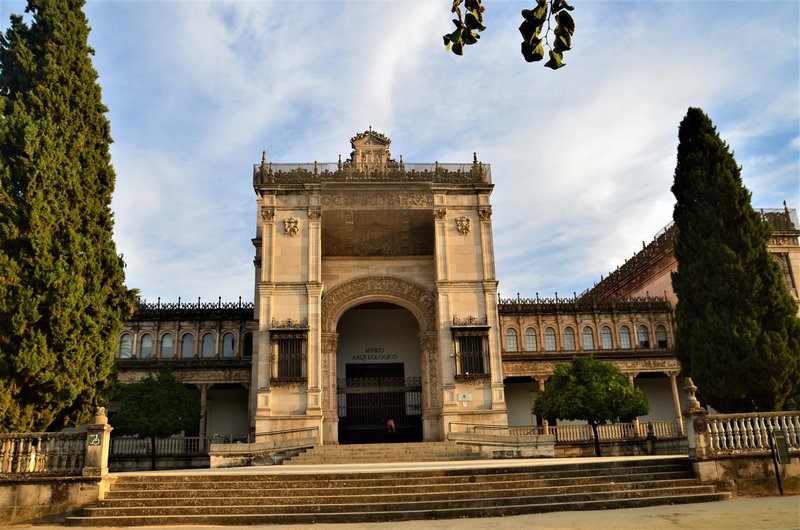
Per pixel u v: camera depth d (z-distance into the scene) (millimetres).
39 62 26734
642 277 59312
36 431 23000
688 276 29031
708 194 29281
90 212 26016
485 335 40531
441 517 19094
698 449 22531
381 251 45375
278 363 39469
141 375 46844
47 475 20531
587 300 54812
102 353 24891
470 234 42656
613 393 38812
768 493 22188
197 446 45000
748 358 25984
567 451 42688
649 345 52281
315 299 40781
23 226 23812
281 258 41438
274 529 17766
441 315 41000
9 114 25312
